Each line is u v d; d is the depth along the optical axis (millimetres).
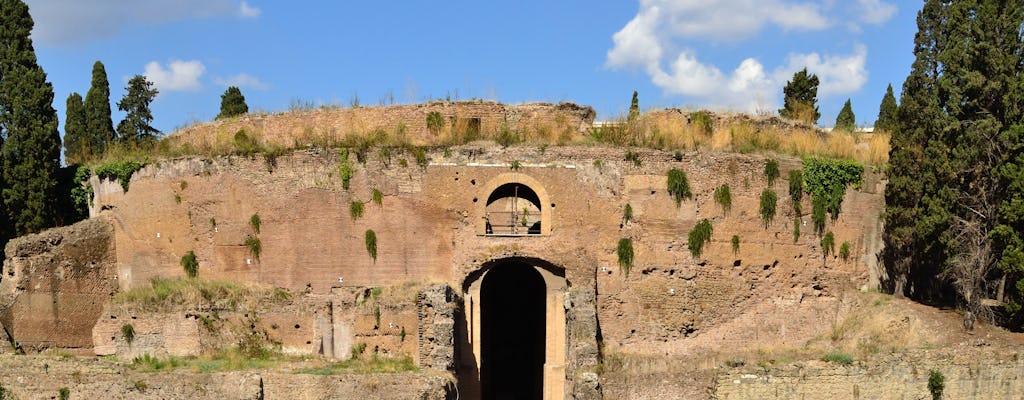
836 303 44875
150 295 42562
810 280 44500
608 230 42156
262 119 46500
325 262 42094
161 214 44312
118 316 42312
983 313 43000
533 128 44906
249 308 41656
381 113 44812
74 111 61094
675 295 42469
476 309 41531
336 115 45250
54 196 47062
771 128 46625
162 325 41875
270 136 45875
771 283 43812
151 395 37906
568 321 40562
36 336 42500
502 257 41219
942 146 43688
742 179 43406
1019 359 39719
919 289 46844
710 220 42938
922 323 41969
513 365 51094
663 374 38906
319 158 42344
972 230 42469
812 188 44500
